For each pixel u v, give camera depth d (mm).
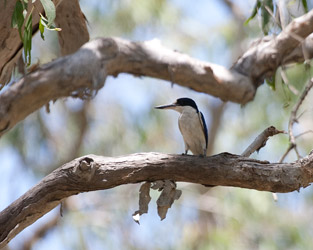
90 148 14508
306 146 12523
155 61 9234
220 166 6180
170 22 13805
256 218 12734
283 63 9523
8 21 6566
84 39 8992
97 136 14602
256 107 13750
